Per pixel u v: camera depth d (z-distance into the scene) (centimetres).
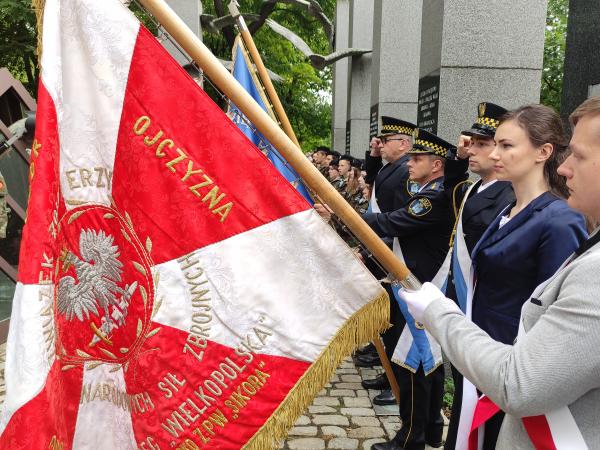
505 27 491
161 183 166
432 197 297
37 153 144
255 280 169
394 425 348
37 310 138
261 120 165
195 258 167
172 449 167
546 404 104
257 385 169
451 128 502
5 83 575
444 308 134
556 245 176
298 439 327
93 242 165
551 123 186
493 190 258
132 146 165
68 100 161
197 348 168
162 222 167
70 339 163
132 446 169
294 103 2322
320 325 171
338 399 389
